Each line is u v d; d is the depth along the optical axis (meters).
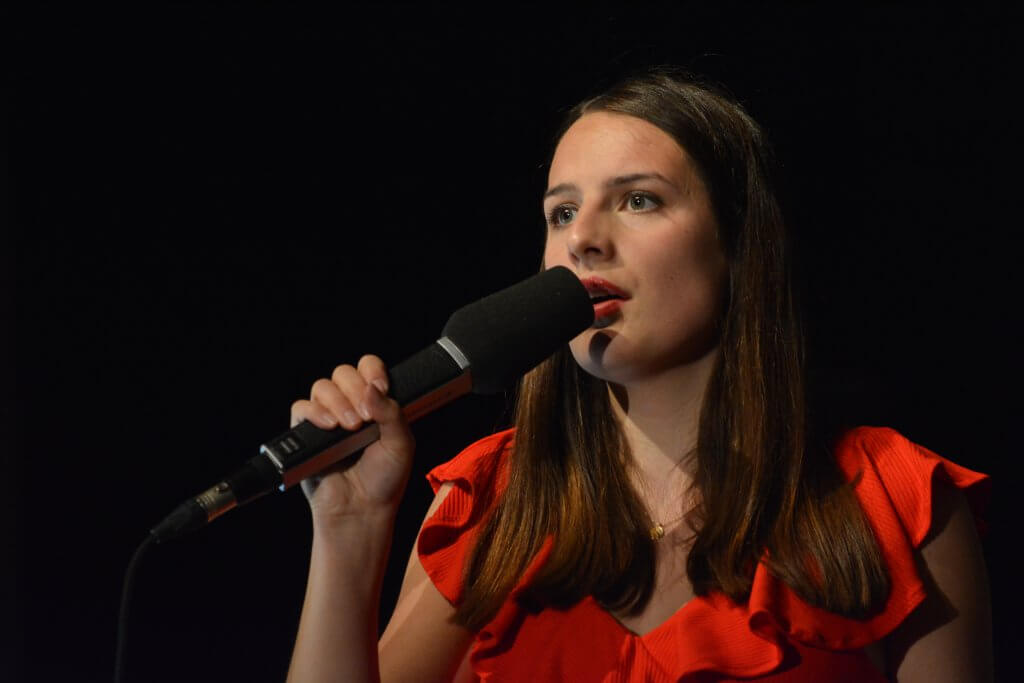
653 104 4.63
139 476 12.27
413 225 11.70
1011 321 9.88
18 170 12.15
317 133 11.89
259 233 12.15
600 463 4.75
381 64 11.65
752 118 4.84
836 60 9.95
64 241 12.32
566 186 4.57
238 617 11.93
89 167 12.21
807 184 10.05
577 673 4.35
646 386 4.60
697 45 9.96
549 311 4.18
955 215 9.99
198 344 12.32
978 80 9.89
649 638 4.29
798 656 4.11
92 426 12.32
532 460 4.86
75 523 12.23
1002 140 9.86
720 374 4.58
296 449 3.83
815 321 9.95
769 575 4.21
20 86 12.01
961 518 4.35
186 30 11.89
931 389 9.95
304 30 11.77
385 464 4.17
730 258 4.62
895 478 4.41
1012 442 9.86
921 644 4.19
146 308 12.34
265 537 12.09
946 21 9.88
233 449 12.21
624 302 4.40
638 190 4.46
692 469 4.61
